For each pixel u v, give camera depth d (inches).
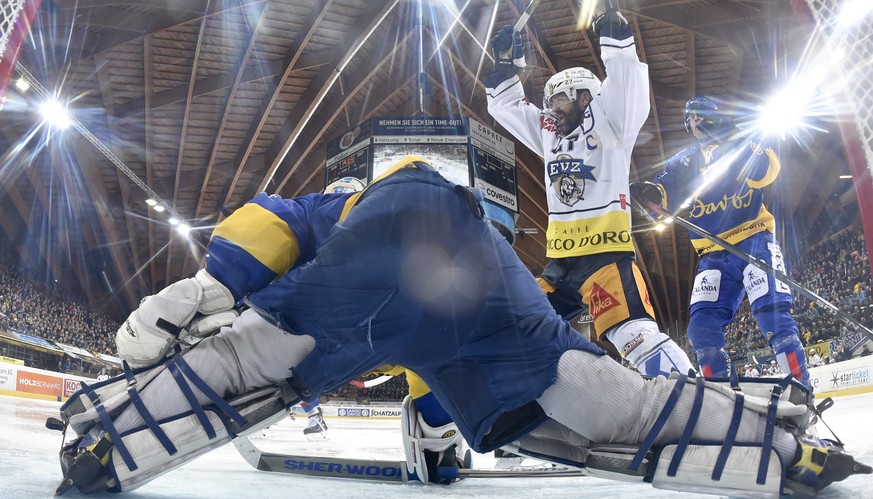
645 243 1032.8
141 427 54.0
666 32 678.5
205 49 700.0
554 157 122.0
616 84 112.2
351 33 691.4
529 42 690.8
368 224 55.6
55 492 51.7
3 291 871.7
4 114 741.9
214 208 1000.2
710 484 51.4
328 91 810.8
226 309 59.4
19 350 645.3
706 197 142.9
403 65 784.3
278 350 56.6
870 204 54.4
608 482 76.7
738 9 610.2
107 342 1103.6
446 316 55.7
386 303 55.3
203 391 55.2
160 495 56.0
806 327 620.4
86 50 663.8
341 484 75.2
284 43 710.5
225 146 866.8
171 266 1170.6
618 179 116.8
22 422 183.5
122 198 943.7
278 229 59.8
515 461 113.7
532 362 54.5
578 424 55.2
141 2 606.5
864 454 81.7
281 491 63.7
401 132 416.2
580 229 117.2
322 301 55.0
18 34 60.2
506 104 129.6
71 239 1048.8
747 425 51.6
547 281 120.3
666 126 812.0
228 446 164.4
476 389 55.8
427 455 82.7
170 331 56.8
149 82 725.3
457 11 673.0
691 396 53.4
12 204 959.6
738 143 138.7
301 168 960.9
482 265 56.4
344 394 1160.2
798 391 52.9
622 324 110.7
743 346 729.0
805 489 50.1
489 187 420.2
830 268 720.3
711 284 140.9
